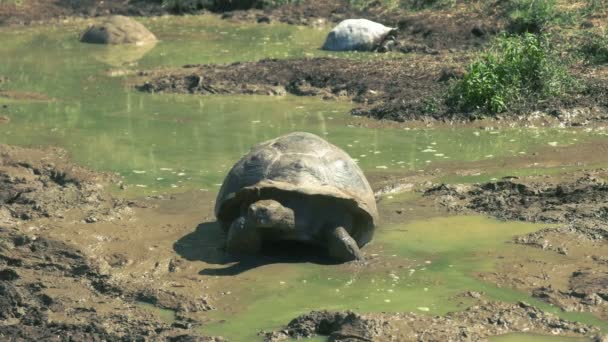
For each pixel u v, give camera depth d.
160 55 18.92
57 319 6.58
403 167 10.66
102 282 7.19
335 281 7.14
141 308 6.78
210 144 11.79
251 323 6.44
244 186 7.52
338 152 7.93
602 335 6.08
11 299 6.83
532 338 6.14
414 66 15.98
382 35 18.91
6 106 14.17
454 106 13.34
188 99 14.77
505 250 7.77
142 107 14.15
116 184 10.07
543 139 11.91
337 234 7.43
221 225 7.94
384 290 6.95
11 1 25.84
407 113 13.09
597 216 8.53
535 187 9.52
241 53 18.89
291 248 7.84
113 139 12.12
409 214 8.87
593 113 12.93
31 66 17.80
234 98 14.82
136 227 8.52
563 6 18.80
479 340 6.07
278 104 14.33
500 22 18.86
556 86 13.62
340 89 14.96
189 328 6.39
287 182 7.38
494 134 12.23
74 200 9.46
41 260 7.65
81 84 15.97
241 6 25.69
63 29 23.47
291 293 6.93
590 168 10.41
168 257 7.72
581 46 16.05
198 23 24.08
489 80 13.25
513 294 6.86
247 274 7.30
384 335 6.09
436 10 20.89
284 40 20.62
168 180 10.18
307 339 6.17
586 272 7.16
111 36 20.78
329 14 23.61
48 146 11.77
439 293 6.88
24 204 9.25
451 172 10.40
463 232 8.29
